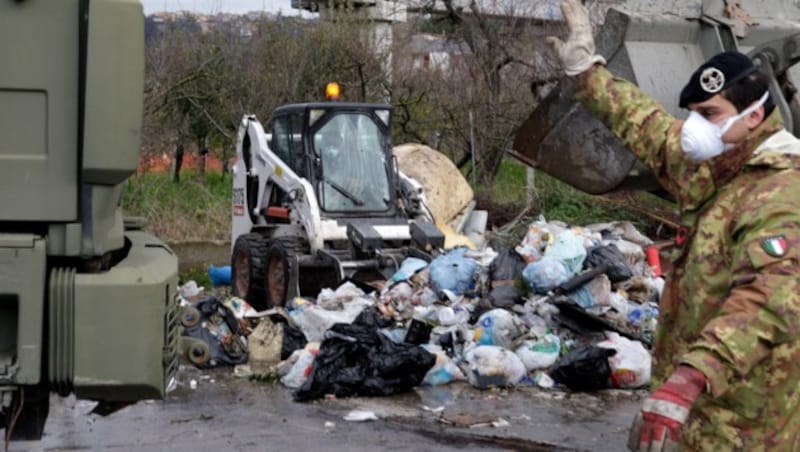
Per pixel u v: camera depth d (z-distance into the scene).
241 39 29.59
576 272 15.58
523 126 8.17
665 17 9.62
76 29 6.14
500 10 30.36
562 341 14.55
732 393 5.21
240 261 20.09
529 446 11.02
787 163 5.29
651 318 15.05
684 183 5.60
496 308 15.28
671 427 4.69
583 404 12.95
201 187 26.25
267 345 14.88
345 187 19.53
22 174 6.14
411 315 15.55
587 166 8.11
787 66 9.32
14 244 6.05
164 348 6.43
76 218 6.19
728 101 5.33
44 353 6.21
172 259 7.18
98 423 11.70
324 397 13.09
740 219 5.22
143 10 6.13
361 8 31.47
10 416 6.35
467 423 11.91
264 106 28.88
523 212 25.81
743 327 4.86
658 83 9.40
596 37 9.61
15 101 6.12
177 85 27.14
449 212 22.53
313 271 19.03
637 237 19.17
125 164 6.11
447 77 30.19
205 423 11.81
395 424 11.89
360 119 19.98
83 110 6.11
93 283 6.20
